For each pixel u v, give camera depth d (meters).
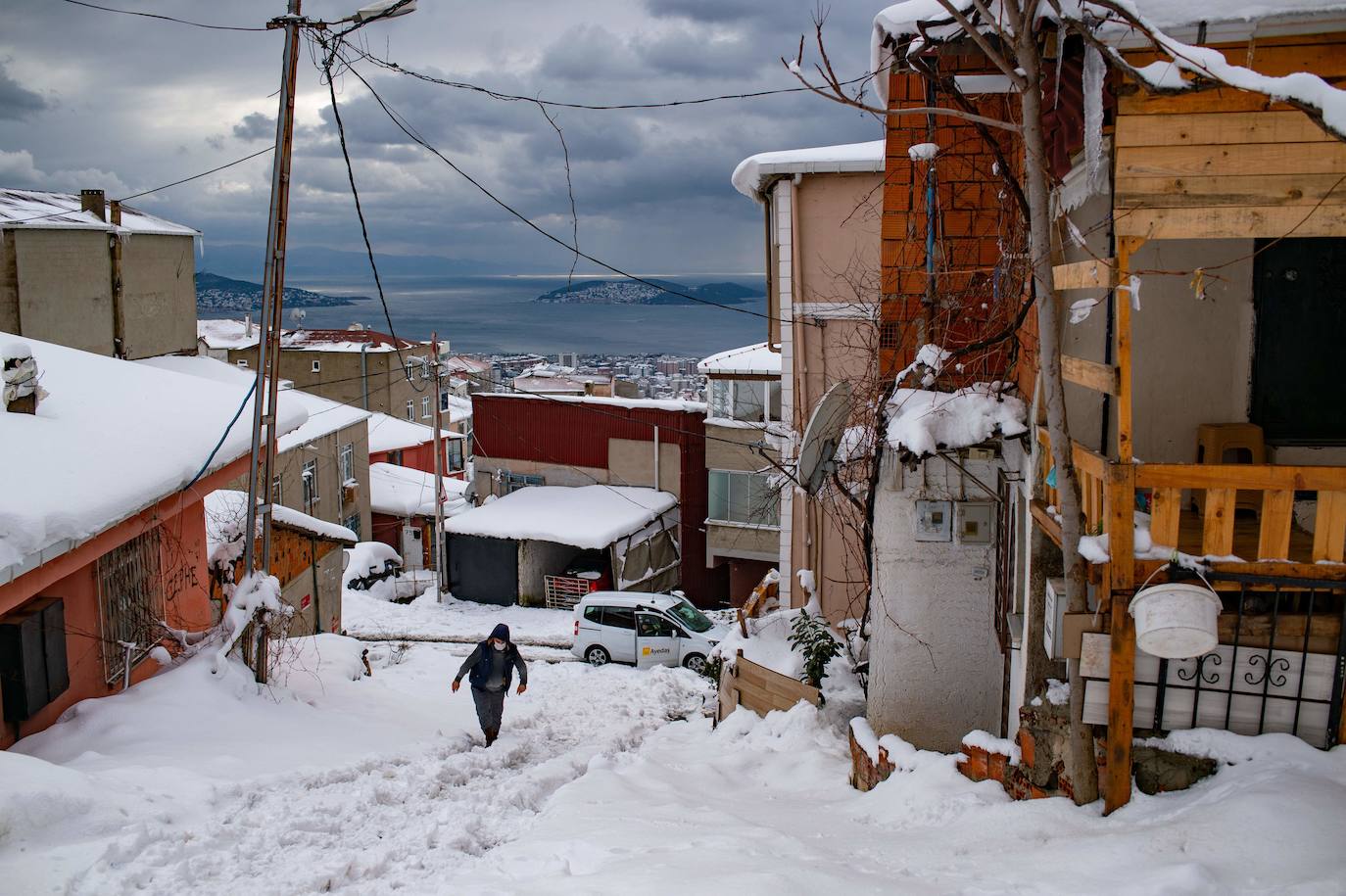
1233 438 6.99
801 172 15.93
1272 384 7.23
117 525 8.41
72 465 8.20
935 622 8.17
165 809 6.13
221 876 5.49
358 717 10.56
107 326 24.41
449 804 7.56
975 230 8.73
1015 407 7.50
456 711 12.44
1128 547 5.23
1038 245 5.28
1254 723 5.47
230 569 13.15
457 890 5.31
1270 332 7.19
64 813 5.61
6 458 7.79
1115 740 5.36
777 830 6.30
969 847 5.45
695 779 8.55
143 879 5.19
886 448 8.21
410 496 39.00
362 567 30.89
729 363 27.16
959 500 8.04
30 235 21.80
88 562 7.95
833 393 9.29
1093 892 4.34
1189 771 5.38
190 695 8.99
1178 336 7.25
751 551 27.44
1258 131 5.06
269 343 10.30
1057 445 5.41
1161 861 4.50
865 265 16.08
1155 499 5.27
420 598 29.88
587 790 7.70
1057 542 6.72
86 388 10.80
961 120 8.67
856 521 13.56
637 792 7.70
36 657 7.84
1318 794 4.68
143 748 7.59
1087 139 5.31
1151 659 5.53
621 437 31.39
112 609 9.48
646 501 30.16
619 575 28.25
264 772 7.55
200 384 12.99
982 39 5.21
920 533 8.12
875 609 8.48
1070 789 5.73
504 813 7.57
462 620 26.19
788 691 10.39
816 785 8.31
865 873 5.17
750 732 10.26
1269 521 5.17
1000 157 7.38
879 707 8.41
